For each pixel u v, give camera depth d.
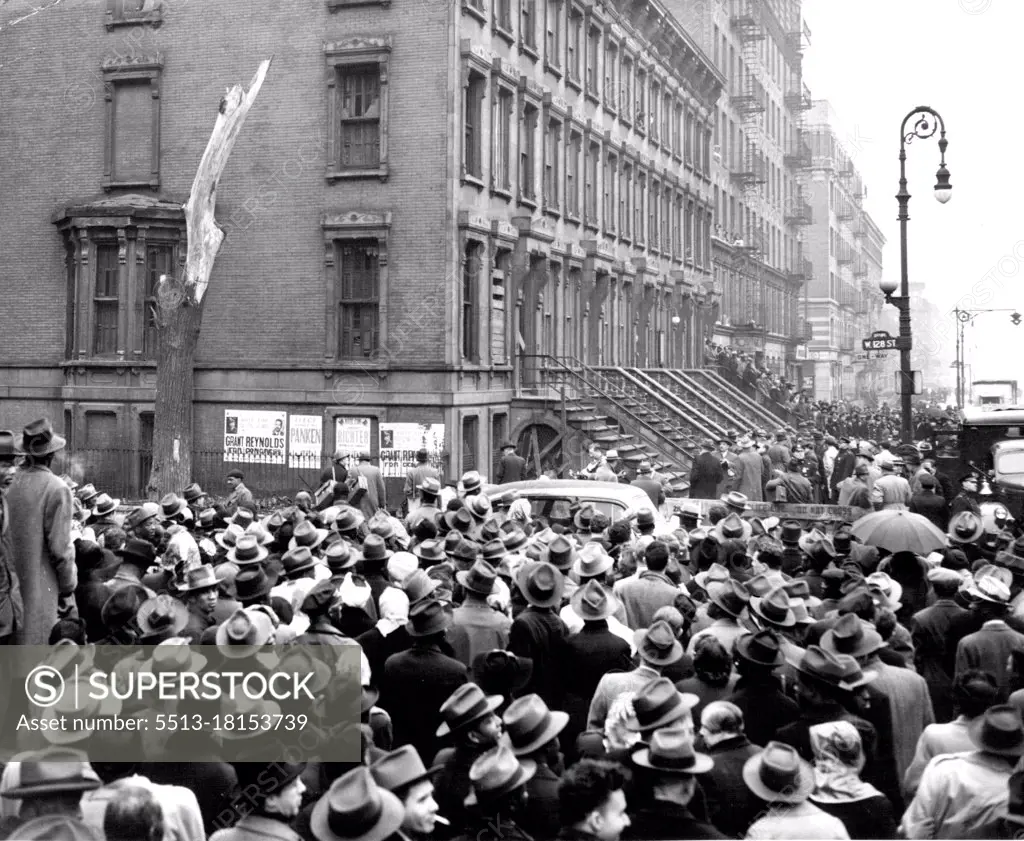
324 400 25.64
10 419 28.17
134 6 27.36
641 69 39.91
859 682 5.79
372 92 25.78
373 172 25.34
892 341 25.00
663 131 43.22
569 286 33.16
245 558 8.30
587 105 34.44
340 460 21.06
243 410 26.22
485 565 7.87
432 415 24.97
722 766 5.35
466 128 26.28
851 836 4.97
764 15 63.44
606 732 5.81
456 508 11.75
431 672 6.55
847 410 54.72
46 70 28.02
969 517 11.38
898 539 11.17
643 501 13.68
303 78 25.97
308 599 6.59
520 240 28.16
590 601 7.32
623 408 29.70
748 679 6.24
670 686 5.14
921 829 5.29
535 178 30.20
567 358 31.59
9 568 8.02
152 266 26.83
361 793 3.94
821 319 81.44
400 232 25.25
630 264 38.34
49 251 28.02
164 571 8.81
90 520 13.05
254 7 26.34
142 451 26.06
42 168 28.08
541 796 4.84
